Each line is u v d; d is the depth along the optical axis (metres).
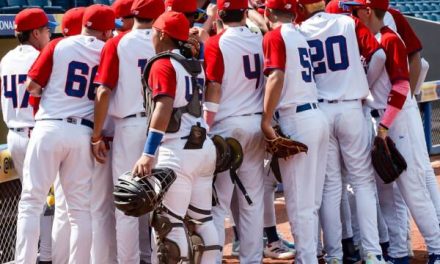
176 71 17.03
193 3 19.77
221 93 19.98
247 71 19.92
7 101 21.12
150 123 16.98
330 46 20.53
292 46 19.44
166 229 17.23
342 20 20.66
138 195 16.59
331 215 21.14
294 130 19.66
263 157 20.41
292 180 19.88
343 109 20.50
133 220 19.58
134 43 19.12
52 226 21.25
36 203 19.06
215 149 17.97
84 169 19.30
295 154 19.48
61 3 42.06
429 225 21.38
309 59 19.88
